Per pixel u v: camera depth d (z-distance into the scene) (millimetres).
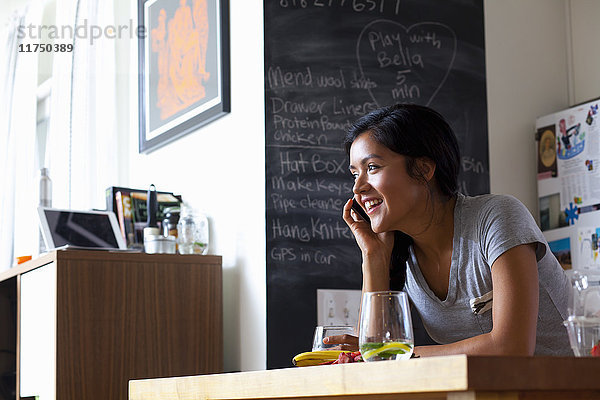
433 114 1986
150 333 2986
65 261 2895
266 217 2936
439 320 2094
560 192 3330
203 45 3369
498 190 3385
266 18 3018
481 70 3398
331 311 2967
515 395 1064
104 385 2895
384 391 1142
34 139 4766
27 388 3146
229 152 3193
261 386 1401
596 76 3506
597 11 3520
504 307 1825
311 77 3064
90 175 4145
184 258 3072
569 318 1422
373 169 1956
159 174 3824
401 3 3266
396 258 2148
